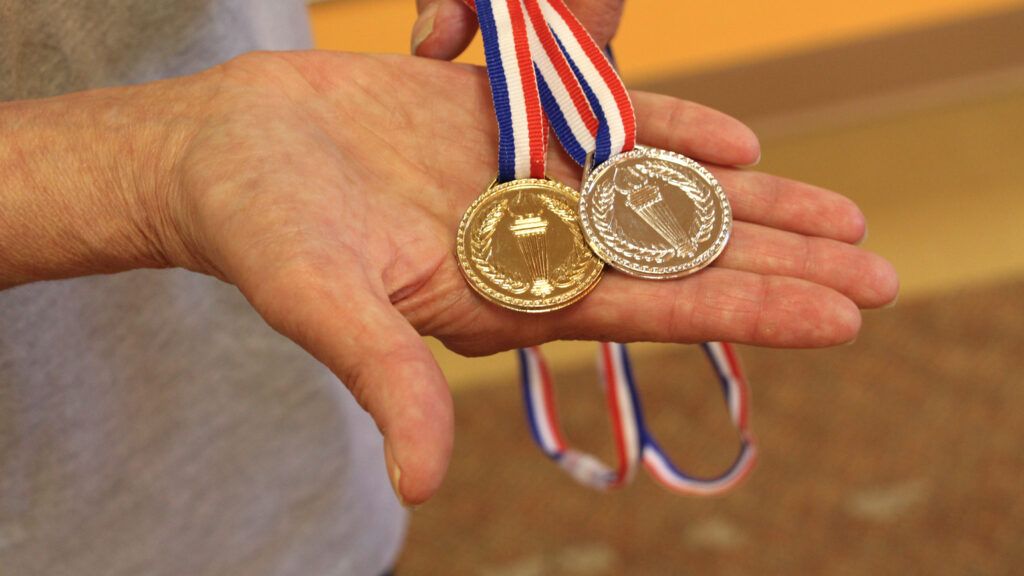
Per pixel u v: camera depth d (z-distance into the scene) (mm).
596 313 465
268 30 508
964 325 888
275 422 516
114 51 471
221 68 459
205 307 497
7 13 440
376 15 864
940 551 748
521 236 470
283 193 415
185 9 476
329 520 535
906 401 841
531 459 826
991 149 1059
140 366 488
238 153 423
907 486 788
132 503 499
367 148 470
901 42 1069
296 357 514
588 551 766
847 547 755
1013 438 809
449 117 486
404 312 458
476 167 483
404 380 386
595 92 497
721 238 469
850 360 873
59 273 443
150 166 432
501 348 475
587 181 483
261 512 522
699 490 567
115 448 490
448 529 787
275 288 401
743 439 561
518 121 482
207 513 513
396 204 462
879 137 1090
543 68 505
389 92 480
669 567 753
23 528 482
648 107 505
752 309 453
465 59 698
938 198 1012
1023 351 865
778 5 1027
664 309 461
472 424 852
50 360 467
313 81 471
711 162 496
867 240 976
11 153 433
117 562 502
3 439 466
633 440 567
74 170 434
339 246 410
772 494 790
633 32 1022
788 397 851
